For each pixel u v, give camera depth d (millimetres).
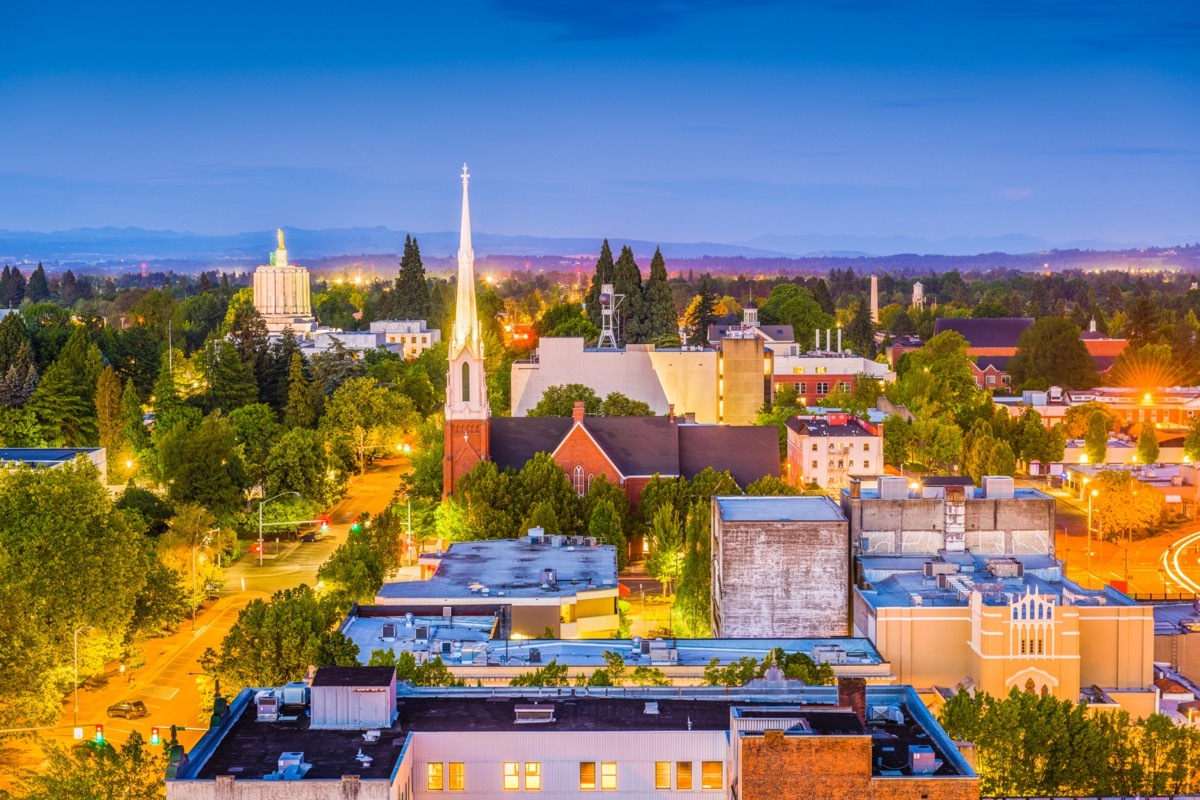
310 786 85125
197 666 167250
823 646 132625
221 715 96125
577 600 147000
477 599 145250
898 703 102562
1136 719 130625
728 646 134500
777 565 148125
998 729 110188
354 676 98062
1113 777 110688
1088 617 134250
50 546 154375
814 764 83625
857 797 83562
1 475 170000
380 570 172625
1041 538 155500
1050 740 111438
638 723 97500
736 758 87625
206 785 85125
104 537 161125
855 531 153750
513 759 94750
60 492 163875
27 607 142000
